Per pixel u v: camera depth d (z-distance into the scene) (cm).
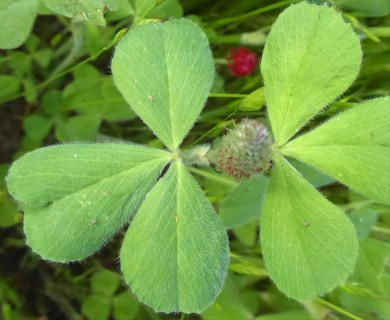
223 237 9
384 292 13
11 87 14
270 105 9
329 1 13
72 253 9
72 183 9
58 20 14
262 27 14
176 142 9
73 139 14
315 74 9
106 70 14
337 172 9
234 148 9
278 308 14
